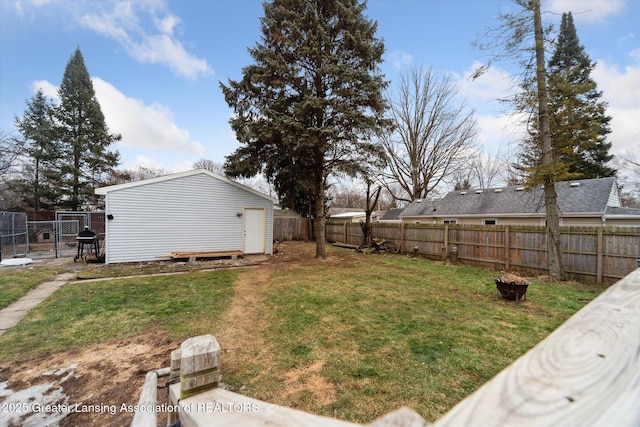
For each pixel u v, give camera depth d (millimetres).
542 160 6410
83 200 15547
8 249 9188
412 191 18500
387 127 9094
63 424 2004
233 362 2787
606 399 461
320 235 9438
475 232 8117
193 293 5156
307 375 2553
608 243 5719
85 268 7168
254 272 7090
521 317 3930
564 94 6105
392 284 5844
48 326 3607
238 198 9633
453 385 2391
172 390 1263
